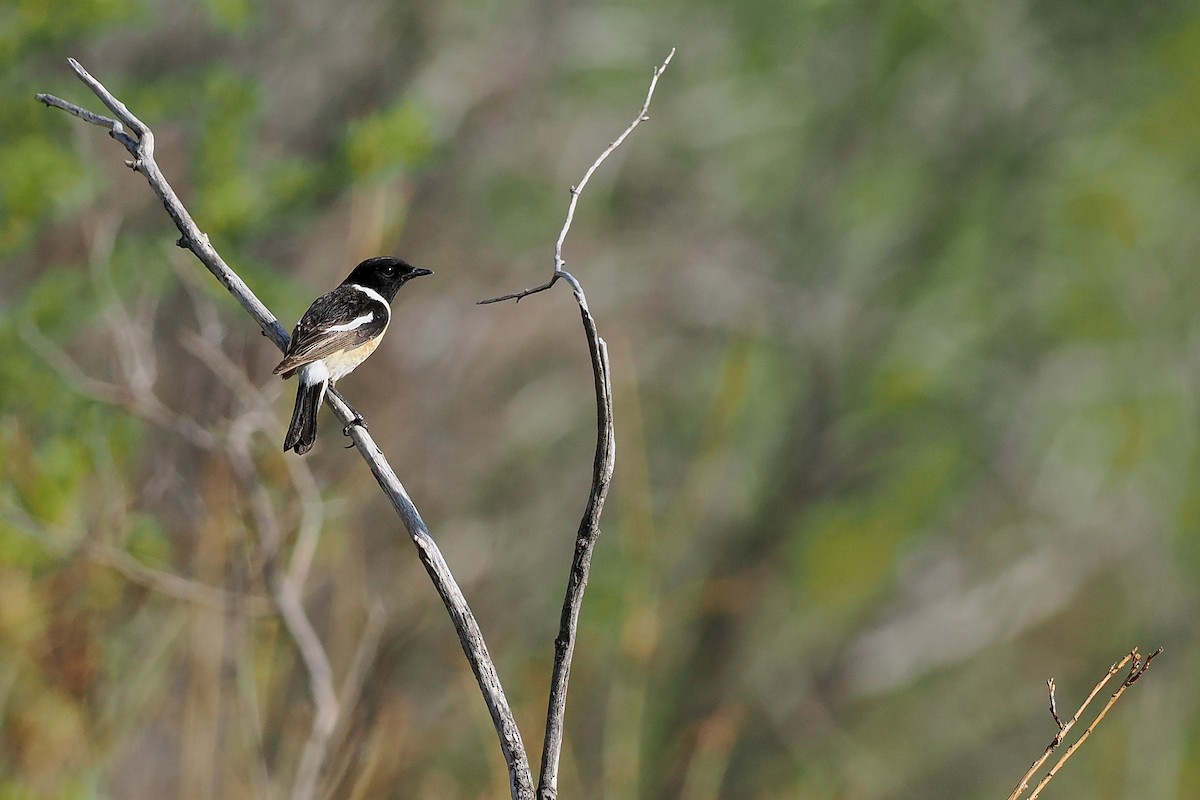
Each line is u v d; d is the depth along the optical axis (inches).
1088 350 881.5
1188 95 835.4
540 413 757.9
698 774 431.5
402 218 413.4
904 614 940.0
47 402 394.0
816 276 870.4
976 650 953.5
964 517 952.9
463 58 713.6
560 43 754.8
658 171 847.1
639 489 422.9
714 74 834.2
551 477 778.2
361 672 329.4
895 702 945.5
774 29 830.5
